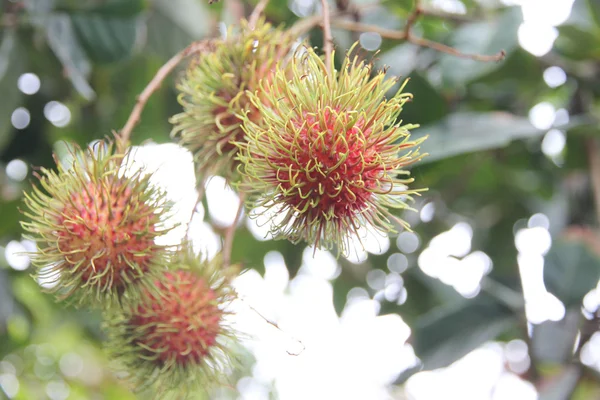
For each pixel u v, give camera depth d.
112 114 0.72
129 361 0.57
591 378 0.66
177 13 0.68
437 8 0.69
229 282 0.58
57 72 0.71
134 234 0.54
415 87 0.63
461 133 0.61
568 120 0.67
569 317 0.68
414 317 0.75
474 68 0.64
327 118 0.51
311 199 0.51
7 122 0.67
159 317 0.56
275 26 0.68
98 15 0.66
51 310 0.80
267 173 0.52
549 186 0.75
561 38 0.69
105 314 0.56
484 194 0.77
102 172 0.55
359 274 0.77
